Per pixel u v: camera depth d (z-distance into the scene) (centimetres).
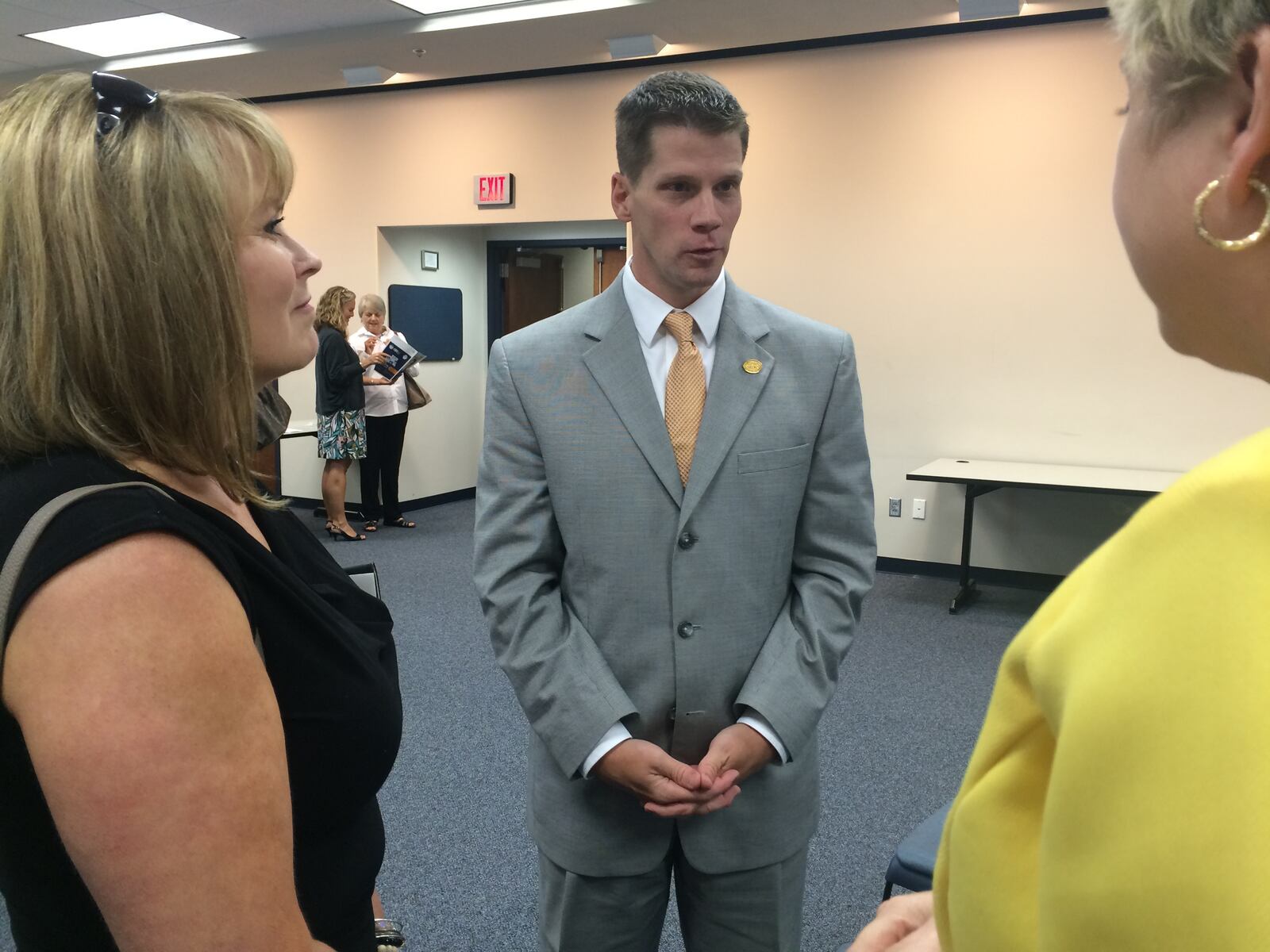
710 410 118
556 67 553
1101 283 448
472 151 589
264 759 60
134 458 64
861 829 245
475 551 125
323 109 634
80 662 53
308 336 83
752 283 521
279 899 59
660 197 114
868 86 482
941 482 455
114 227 61
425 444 672
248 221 72
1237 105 34
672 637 118
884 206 487
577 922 126
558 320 126
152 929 54
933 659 371
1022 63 449
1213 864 28
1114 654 32
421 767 278
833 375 124
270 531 84
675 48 517
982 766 40
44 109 63
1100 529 464
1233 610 29
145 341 63
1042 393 467
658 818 122
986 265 470
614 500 117
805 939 201
